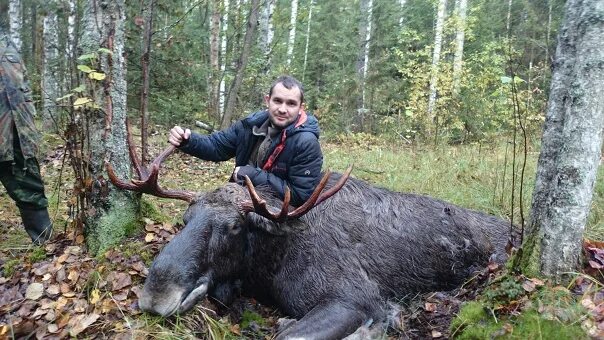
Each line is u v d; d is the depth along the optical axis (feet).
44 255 13.39
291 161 12.49
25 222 14.24
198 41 43.80
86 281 11.92
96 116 13.12
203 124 34.99
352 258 12.34
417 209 13.85
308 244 12.22
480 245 13.96
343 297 11.68
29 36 58.03
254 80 42.55
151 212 14.94
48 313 10.98
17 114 13.24
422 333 11.45
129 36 30.35
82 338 10.32
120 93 13.35
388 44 59.98
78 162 13.35
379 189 14.05
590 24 9.56
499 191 20.53
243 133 13.32
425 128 39.60
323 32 69.10
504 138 34.58
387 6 59.41
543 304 9.71
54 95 31.83
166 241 13.48
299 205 12.50
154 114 36.99
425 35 65.31
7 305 11.34
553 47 29.68
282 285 12.21
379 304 12.12
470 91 41.47
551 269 10.36
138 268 12.34
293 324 11.10
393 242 12.98
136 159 12.09
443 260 13.44
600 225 16.26
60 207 17.70
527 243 10.85
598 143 9.96
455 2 70.44
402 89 55.83
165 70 36.45
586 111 9.77
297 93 12.26
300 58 70.03
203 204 11.39
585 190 10.09
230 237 11.25
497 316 10.16
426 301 12.69
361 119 53.21
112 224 13.38
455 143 40.22
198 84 40.93
